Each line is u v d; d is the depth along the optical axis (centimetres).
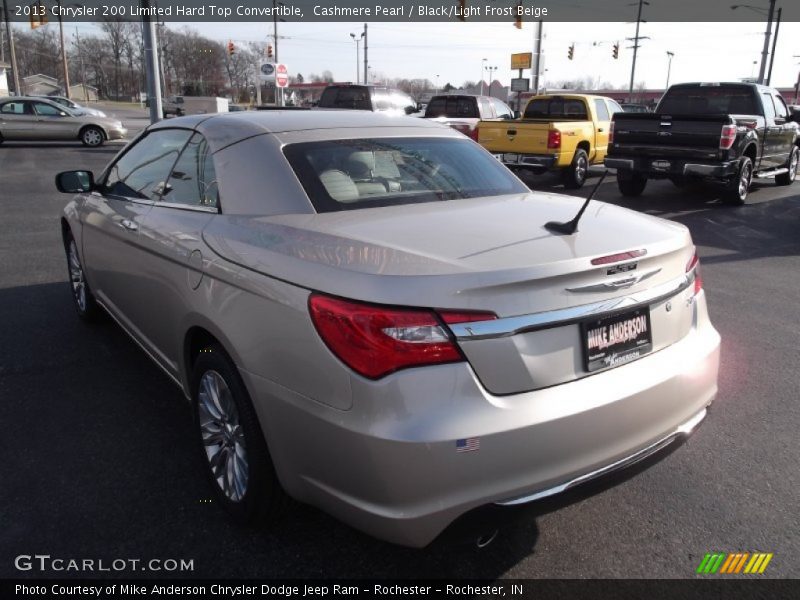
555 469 217
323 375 212
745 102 1223
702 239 888
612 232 260
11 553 258
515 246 233
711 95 1259
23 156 1883
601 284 229
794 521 286
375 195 298
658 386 241
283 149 302
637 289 243
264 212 281
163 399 387
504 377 210
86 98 8431
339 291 211
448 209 292
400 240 240
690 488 309
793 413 385
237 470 268
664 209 1127
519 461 210
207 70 9019
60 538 267
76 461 321
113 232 382
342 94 1739
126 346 466
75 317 527
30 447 333
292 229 257
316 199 284
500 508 211
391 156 329
